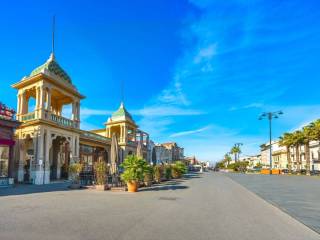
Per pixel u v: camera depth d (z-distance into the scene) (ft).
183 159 327.47
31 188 58.29
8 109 63.57
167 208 33.04
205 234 21.01
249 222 26.02
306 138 184.96
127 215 27.99
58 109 93.04
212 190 58.54
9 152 63.77
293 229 23.50
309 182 89.76
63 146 90.53
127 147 127.75
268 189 62.85
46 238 18.79
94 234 20.17
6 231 20.49
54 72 81.71
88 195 45.75
